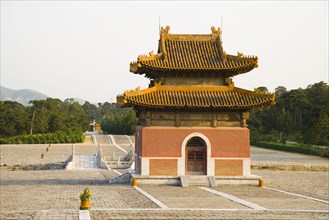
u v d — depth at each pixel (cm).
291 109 14962
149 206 2647
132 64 4291
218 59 4184
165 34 4366
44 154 8931
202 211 2470
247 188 3853
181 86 4100
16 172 5975
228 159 4062
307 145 10431
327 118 10331
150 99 3931
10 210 2525
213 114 4088
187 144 4103
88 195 2491
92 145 11088
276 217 2352
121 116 16850
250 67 4056
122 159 7444
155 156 4009
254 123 15050
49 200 3000
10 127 14350
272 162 7300
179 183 3978
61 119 15662
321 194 3694
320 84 16712
